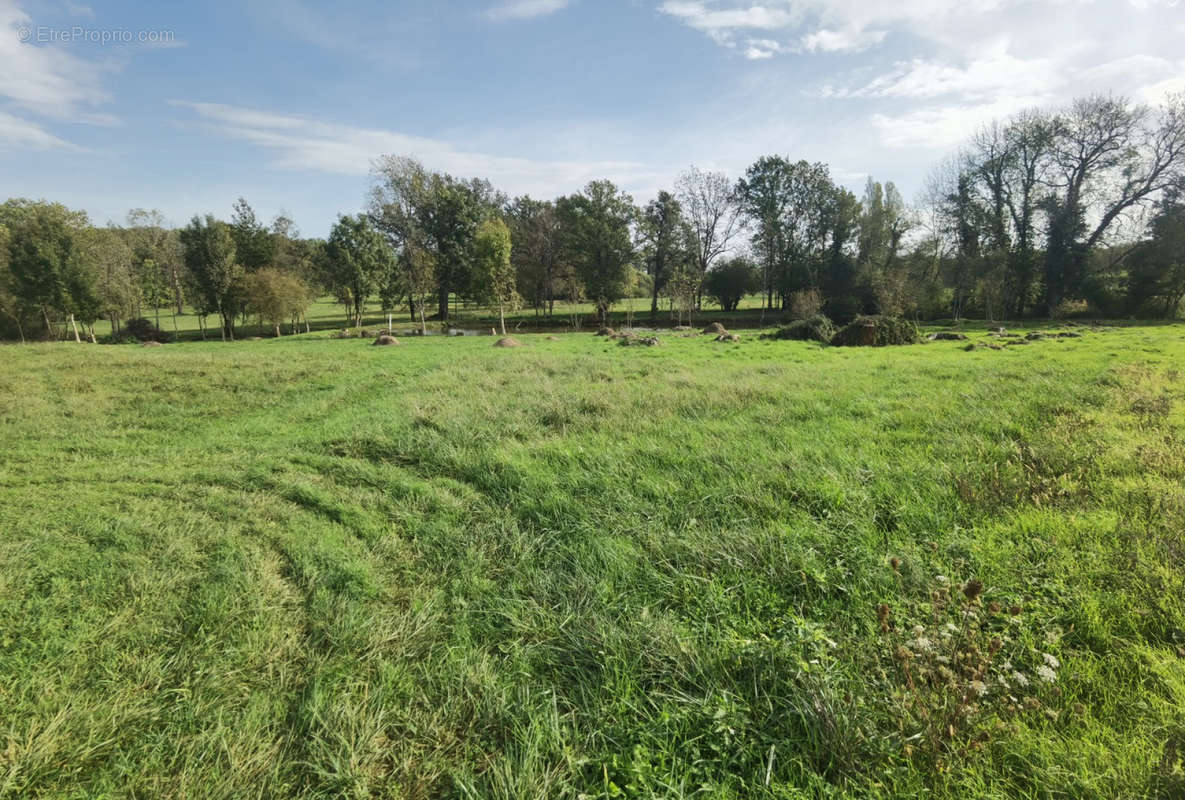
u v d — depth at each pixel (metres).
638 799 2.40
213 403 11.48
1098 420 7.35
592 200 49.50
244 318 43.66
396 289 48.09
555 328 48.56
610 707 2.97
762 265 54.19
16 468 7.55
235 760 2.73
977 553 4.04
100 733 2.94
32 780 2.67
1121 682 2.76
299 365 16.09
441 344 27.34
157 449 8.51
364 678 3.32
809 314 40.72
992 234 41.78
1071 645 3.10
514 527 5.25
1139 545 3.86
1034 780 2.26
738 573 4.15
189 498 6.37
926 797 2.28
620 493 5.75
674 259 55.53
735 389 10.48
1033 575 3.73
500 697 3.07
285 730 2.96
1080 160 39.12
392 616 3.92
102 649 3.62
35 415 10.32
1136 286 38.28
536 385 11.89
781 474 5.84
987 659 2.72
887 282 40.47
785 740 2.63
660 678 3.18
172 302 53.22
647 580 4.23
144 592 4.28
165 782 2.67
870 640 3.23
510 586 4.26
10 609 4.09
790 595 3.86
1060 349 18.08
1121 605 3.27
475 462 6.98
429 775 2.67
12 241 36.59
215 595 4.17
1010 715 2.59
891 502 5.14
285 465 7.46
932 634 2.98
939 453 6.45
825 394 10.05
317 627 3.79
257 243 45.59
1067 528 4.29
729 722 2.75
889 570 3.92
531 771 2.56
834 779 2.45
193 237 40.06
